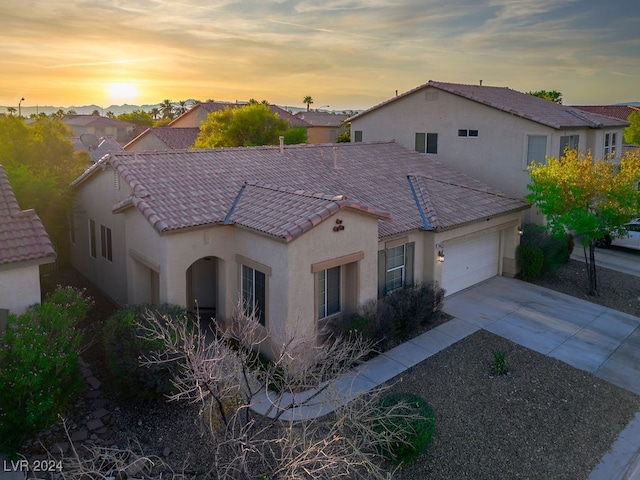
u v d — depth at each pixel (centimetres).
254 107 3922
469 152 2700
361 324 1434
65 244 2252
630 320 1816
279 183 1819
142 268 1616
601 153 2898
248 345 1197
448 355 1505
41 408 977
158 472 967
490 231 2070
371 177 2098
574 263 2453
